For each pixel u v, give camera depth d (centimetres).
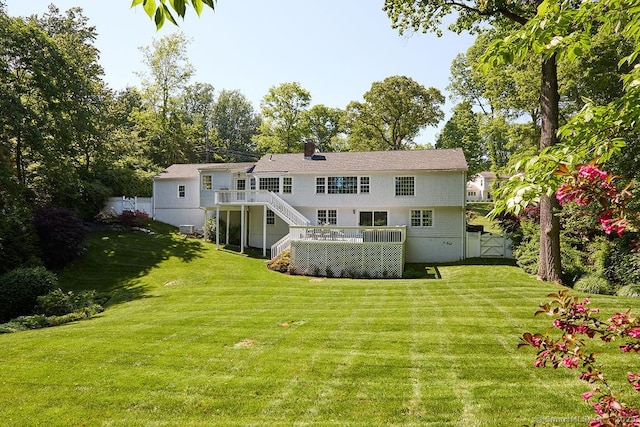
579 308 287
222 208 2822
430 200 2431
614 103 328
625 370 675
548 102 1524
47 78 2250
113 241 2572
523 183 320
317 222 2625
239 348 882
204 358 825
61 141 2392
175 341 950
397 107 4303
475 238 2427
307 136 4784
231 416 587
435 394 627
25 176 2488
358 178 2544
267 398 637
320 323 1067
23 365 817
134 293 1733
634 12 329
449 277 1900
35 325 1272
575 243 1741
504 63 389
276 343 909
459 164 2417
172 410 610
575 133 343
